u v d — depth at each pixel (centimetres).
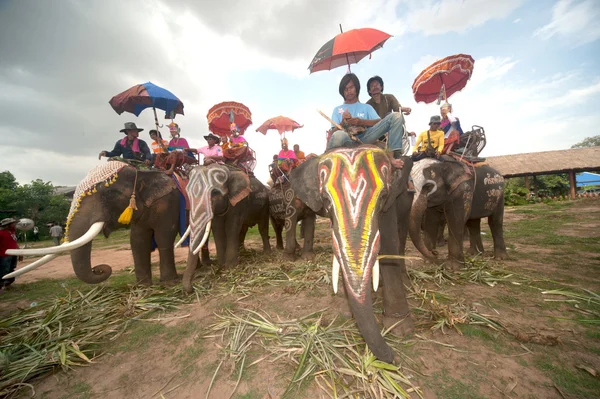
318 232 1128
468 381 203
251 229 1452
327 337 260
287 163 663
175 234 495
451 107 552
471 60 475
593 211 1199
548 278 398
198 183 450
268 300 373
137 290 437
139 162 493
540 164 2469
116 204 421
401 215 361
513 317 289
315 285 416
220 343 275
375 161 241
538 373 208
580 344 240
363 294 197
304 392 202
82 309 375
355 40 352
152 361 260
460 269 460
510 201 2212
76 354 276
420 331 269
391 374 204
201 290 422
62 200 2953
